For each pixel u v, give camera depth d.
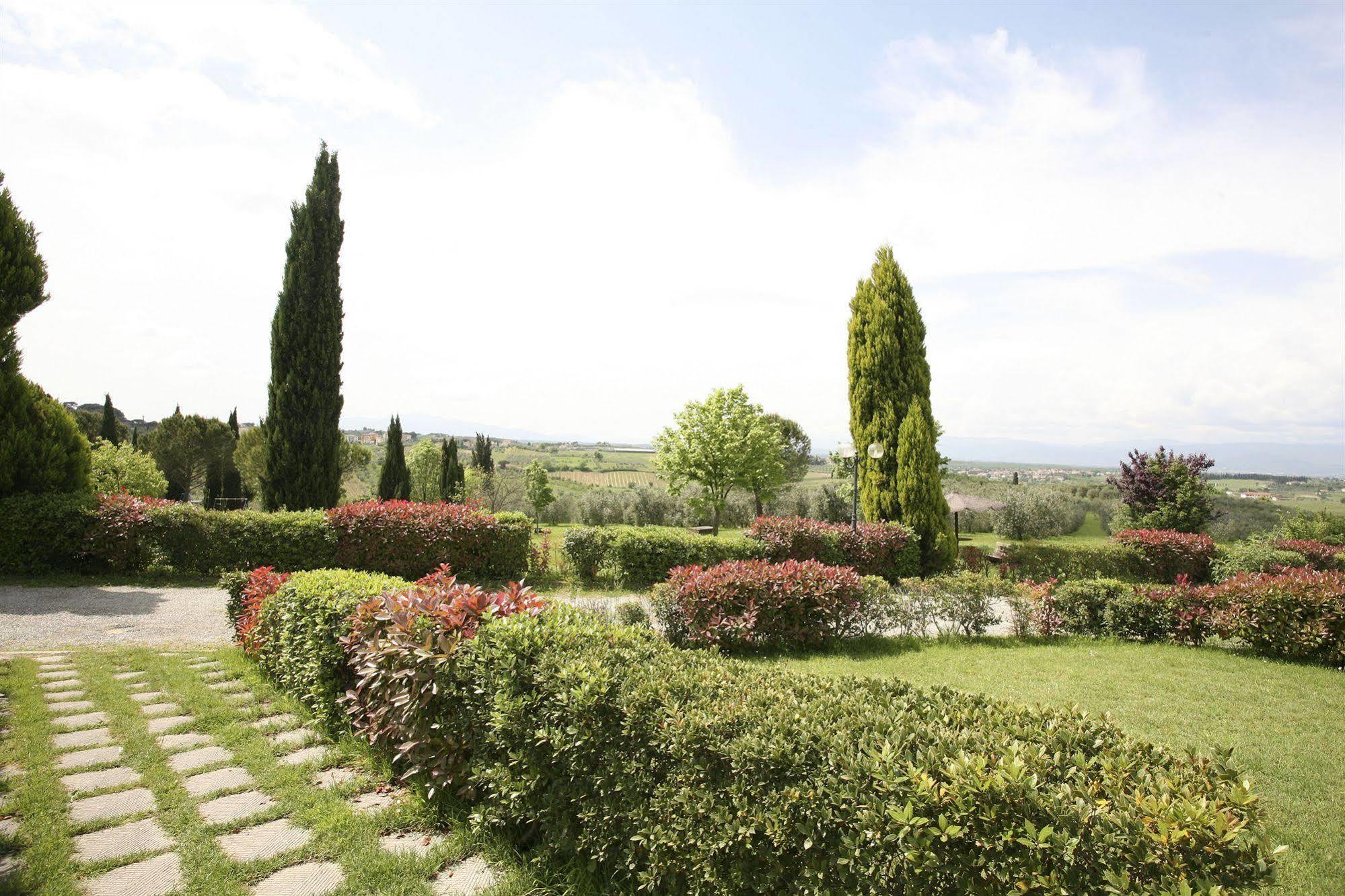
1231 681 6.23
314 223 16.48
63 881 2.67
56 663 6.19
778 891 2.14
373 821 3.20
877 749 2.18
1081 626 8.55
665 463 25.16
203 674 5.88
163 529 11.02
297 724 4.57
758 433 24.92
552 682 2.88
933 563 13.30
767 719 2.41
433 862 2.85
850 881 1.99
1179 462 17.97
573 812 2.76
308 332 16.23
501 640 3.21
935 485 13.45
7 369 11.14
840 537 12.34
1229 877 1.67
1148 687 6.04
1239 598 7.62
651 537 11.88
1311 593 7.06
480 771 3.11
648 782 2.50
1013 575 12.40
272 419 16.06
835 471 23.75
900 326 14.26
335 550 11.49
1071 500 27.52
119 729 4.44
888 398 13.98
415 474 33.34
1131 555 12.66
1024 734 2.28
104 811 3.29
